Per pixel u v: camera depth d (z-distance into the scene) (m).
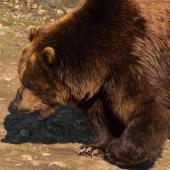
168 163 13.65
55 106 13.36
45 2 24.16
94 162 13.53
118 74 12.58
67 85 12.77
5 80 18.00
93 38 12.61
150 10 12.83
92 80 12.66
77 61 12.59
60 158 13.64
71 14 13.05
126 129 12.93
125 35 12.52
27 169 13.02
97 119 13.65
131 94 12.65
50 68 12.67
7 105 16.34
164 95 12.77
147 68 12.54
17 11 23.64
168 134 13.11
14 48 20.56
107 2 12.70
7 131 14.91
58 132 15.00
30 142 14.39
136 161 13.02
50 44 12.77
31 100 13.08
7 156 13.59
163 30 12.84
